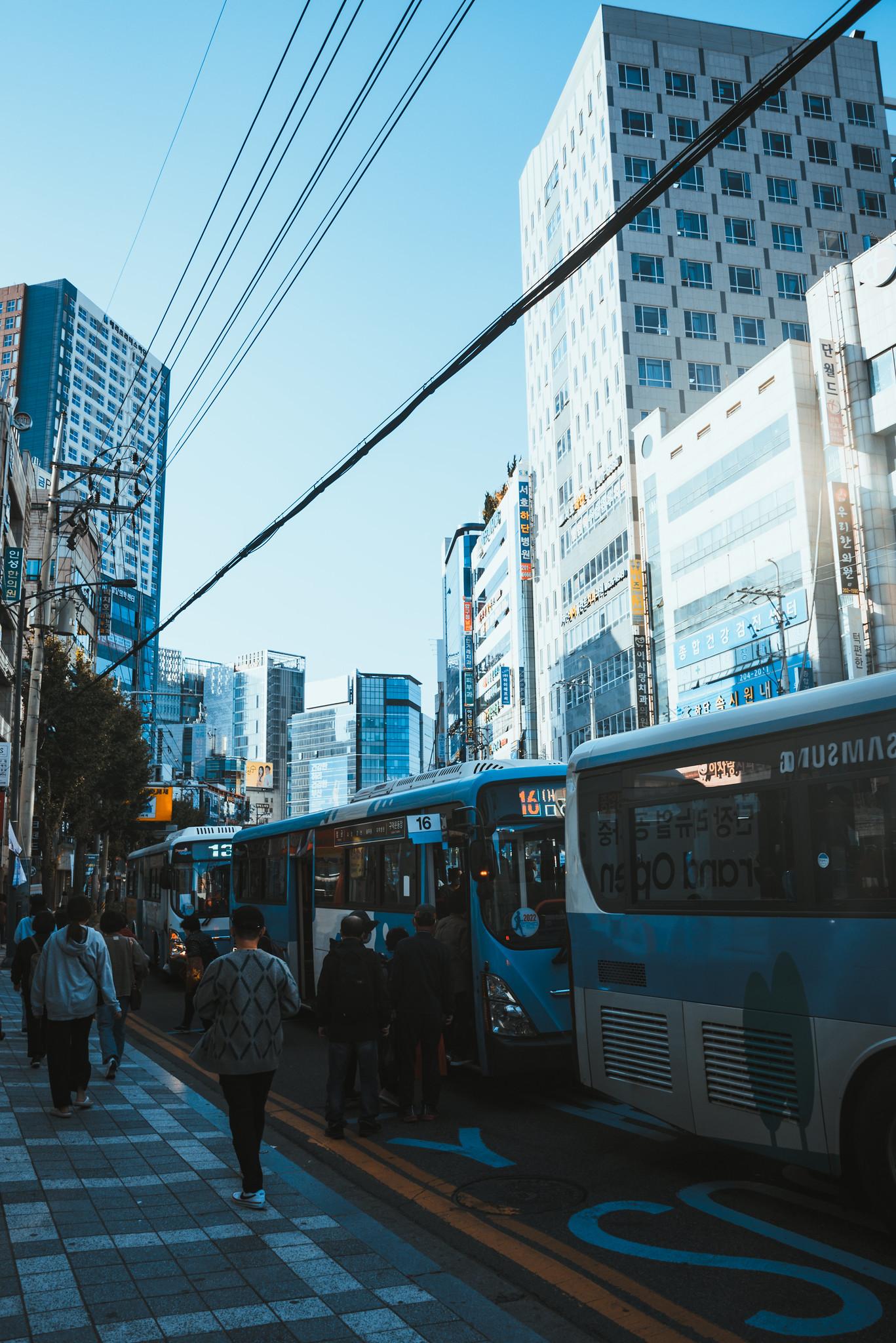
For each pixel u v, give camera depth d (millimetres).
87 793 35719
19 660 25969
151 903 23859
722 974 6164
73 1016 8328
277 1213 5680
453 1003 8617
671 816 6781
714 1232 5410
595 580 65312
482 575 100188
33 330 156875
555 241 76875
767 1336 4160
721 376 64438
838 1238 5293
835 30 5402
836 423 43812
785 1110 5656
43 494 49438
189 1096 9359
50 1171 6492
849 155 69812
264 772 155750
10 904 23625
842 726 5602
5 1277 4660
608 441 65125
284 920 15648
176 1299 4438
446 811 10180
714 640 51000
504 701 83375
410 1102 8398
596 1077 7297
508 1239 5324
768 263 66812
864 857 5344
